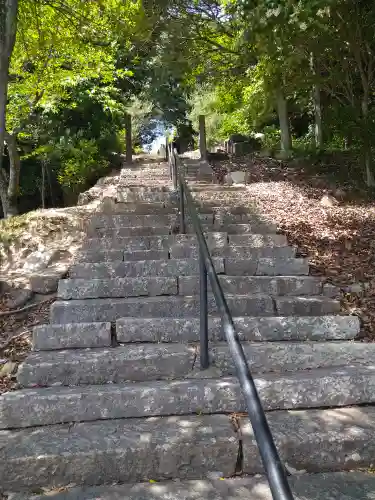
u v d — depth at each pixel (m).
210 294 3.55
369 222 5.72
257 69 10.76
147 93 17.39
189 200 3.79
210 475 2.14
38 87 10.01
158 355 2.79
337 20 8.03
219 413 2.46
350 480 2.07
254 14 5.73
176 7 10.30
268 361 2.85
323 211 6.29
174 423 2.34
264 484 2.05
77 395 2.45
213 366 2.81
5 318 3.67
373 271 4.20
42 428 2.36
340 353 2.91
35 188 15.38
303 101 12.55
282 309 3.50
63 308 3.41
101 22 7.61
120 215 5.35
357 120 8.01
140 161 13.78
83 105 14.70
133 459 2.11
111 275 4.04
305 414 2.43
